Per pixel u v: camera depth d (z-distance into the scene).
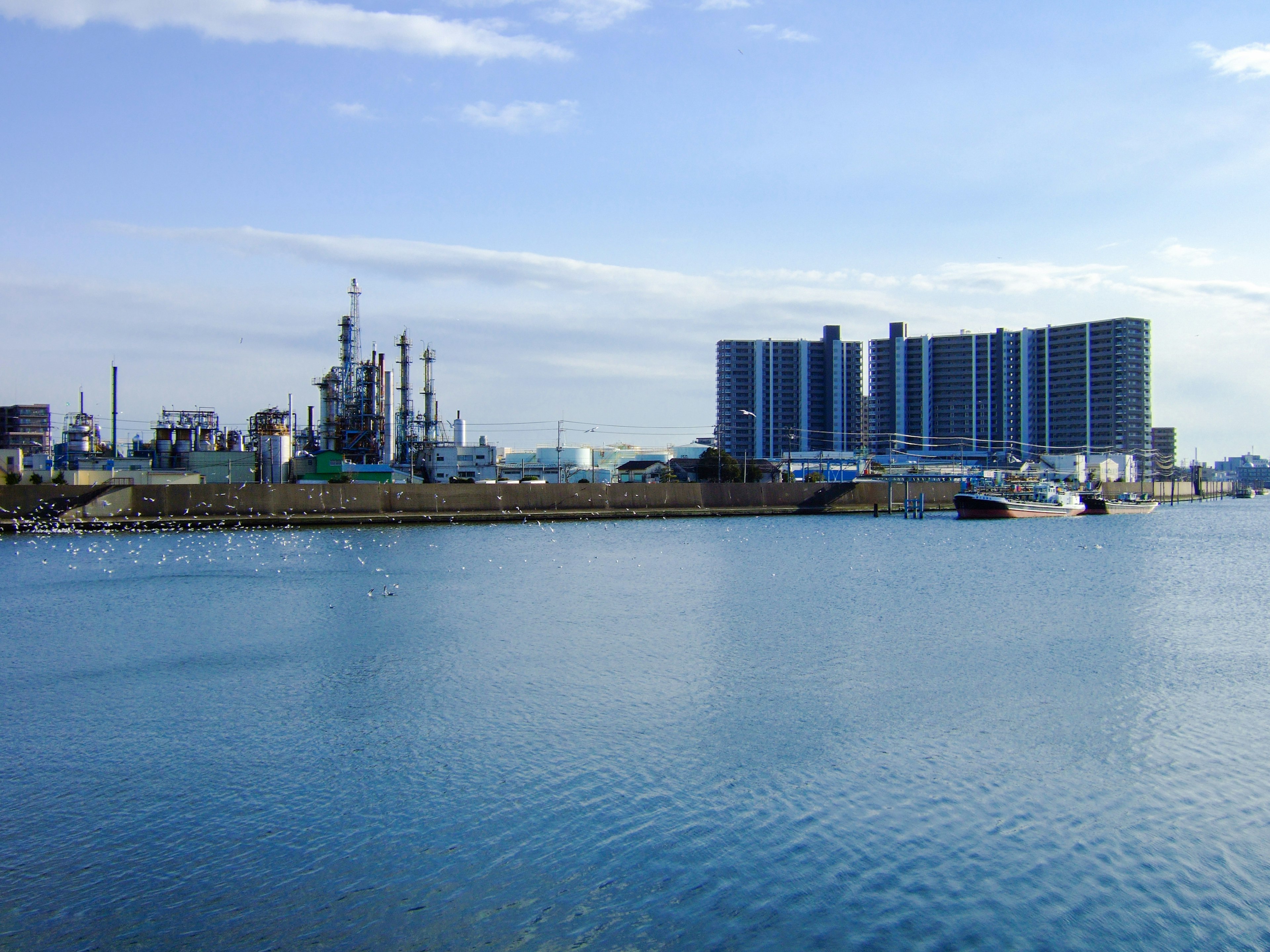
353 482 128.38
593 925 18.61
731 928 18.55
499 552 85.25
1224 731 29.69
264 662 39.16
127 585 62.47
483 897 19.58
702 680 35.97
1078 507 159.75
